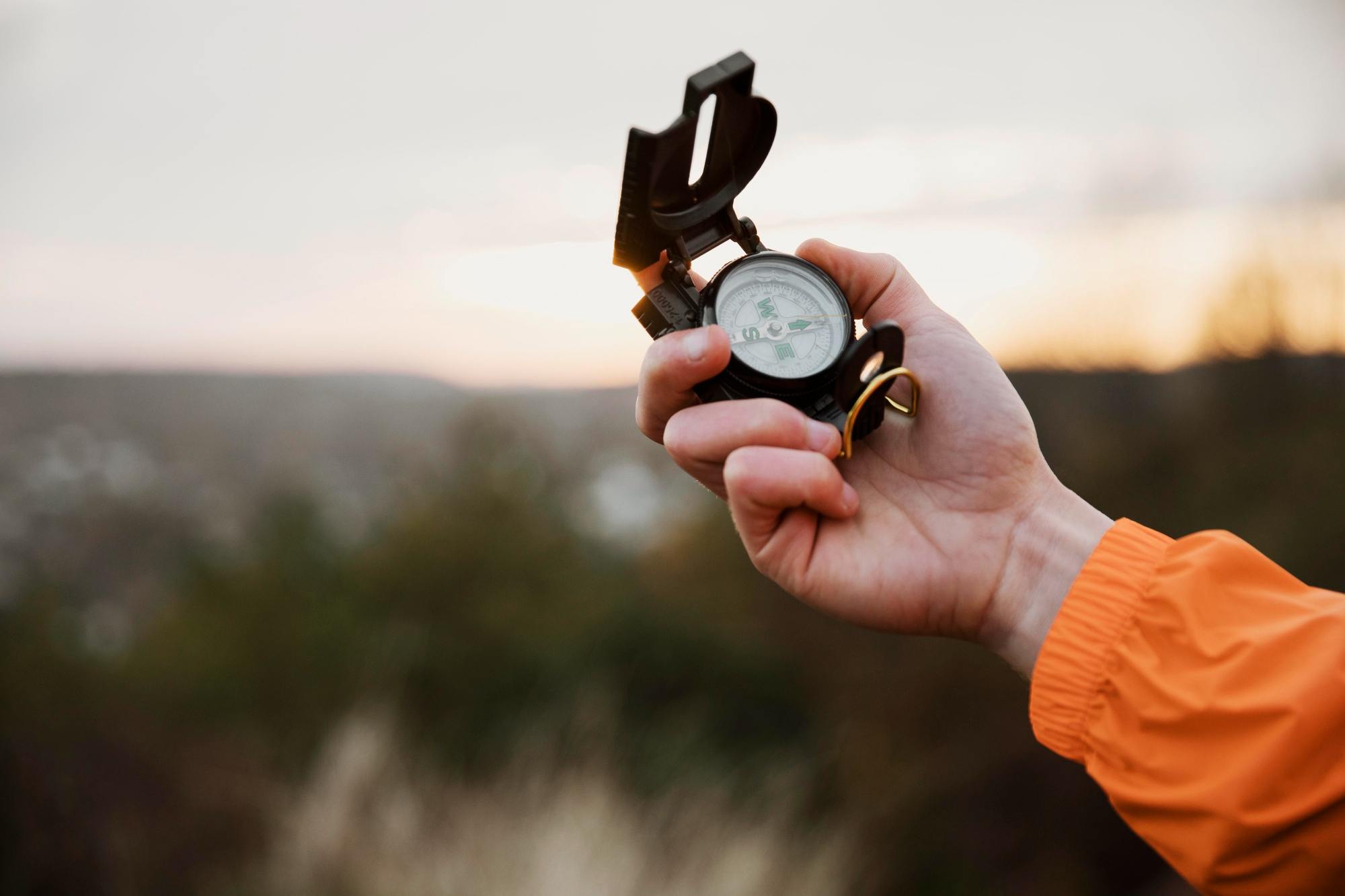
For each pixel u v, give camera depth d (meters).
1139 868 1.52
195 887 1.26
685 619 2.01
